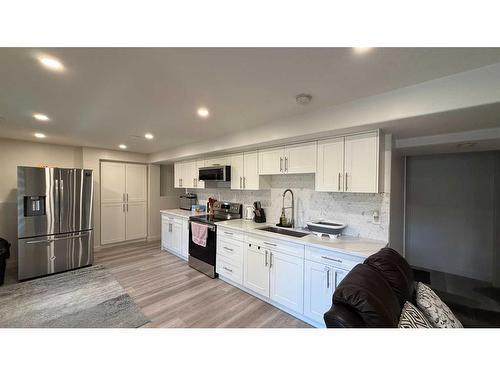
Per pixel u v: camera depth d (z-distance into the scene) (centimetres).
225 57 125
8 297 259
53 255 330
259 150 300
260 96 180
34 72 143
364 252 181
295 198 298
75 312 228
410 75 144
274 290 240
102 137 339
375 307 90
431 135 229
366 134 202
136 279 313
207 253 329
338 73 142
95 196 447
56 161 406
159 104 199
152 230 539
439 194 353
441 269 352
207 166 394
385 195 223
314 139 239
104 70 140
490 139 202
